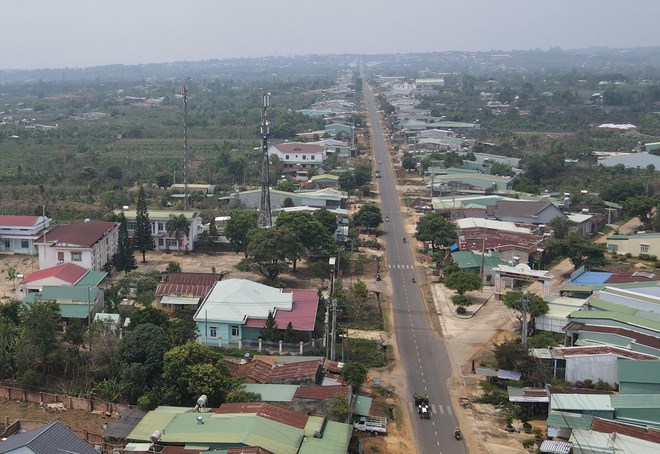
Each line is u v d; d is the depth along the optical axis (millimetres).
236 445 64562
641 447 67938
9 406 80188
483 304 120375
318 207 180375
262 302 104812
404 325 111250
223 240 150625
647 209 171000
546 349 93375
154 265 137625
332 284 122250
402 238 162500
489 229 151250
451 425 80812
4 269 132625
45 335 87125
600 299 109000
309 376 82312
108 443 70688
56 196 188500
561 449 71188
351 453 72938
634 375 82688
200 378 77812
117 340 87188
